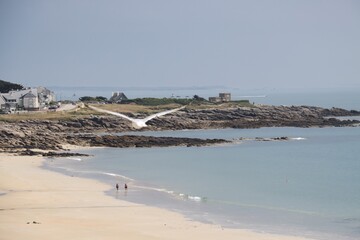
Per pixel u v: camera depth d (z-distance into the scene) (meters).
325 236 70.19
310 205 89.44
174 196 95.81
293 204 90.25
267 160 144.38
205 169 128.88
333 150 164.88
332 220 79.00
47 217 78.44
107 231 71.12
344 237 69.75
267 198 94.94
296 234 71.00
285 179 115.44
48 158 144.00
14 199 91.00
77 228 72.38
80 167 130.00
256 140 184.88
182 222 76.75
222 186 106.75
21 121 199.88
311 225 76.12
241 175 120.81
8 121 199.25
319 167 133.12
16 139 168.38
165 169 128.75
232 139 187.00
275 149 166.00
